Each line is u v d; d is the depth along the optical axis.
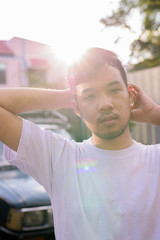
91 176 1.11
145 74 5.90
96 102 1.04
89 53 1.08
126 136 1.14
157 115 1.18
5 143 1.13
